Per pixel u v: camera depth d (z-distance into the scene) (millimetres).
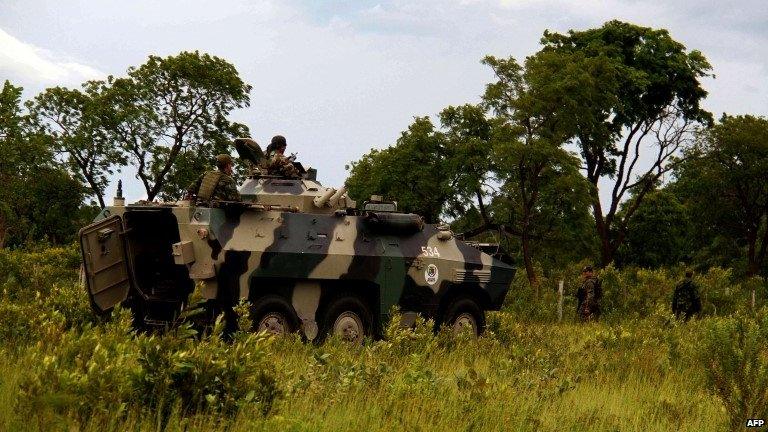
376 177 43156
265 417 8516
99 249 14812
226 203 14797
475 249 18453
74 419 7496
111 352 8969
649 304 29125
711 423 10688
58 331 10172
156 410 8078
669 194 64750
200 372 8625
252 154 17297
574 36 52094
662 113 51219
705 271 62500
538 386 11594
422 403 9531
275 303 15250
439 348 15414
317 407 9109
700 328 19094
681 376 14062
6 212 20359
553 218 41250
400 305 16906
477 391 10250
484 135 42969
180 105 47469
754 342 10250
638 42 51812
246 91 48188
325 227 16031
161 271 15562
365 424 8711
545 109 38344
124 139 46312
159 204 15023
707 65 51156
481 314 18484
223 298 14680
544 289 30516
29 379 7770
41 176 38906
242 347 9031
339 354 12750
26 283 21469
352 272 16094
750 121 52125
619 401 11672
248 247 14828
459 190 41656
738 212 56844
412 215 17203
